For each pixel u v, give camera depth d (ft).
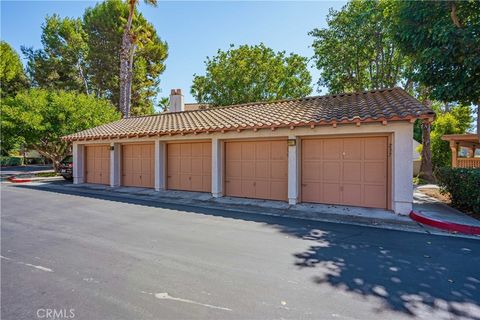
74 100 63.72
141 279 11.96
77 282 11.67
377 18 48.08
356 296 10.59
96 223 21.93
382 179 26.99
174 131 35.42
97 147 48.70
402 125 24.50
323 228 20.81
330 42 57.52
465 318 9.14
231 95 82.12
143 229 20.21
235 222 22.57
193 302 10.09
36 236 18.30
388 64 54.19
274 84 82.28
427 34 26.50
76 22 103.04
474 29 22.88
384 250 15.90
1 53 97.66
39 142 61.62
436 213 23.52
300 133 28.91
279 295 10.65
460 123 63.05
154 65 102.99
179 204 30.81
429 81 27.25
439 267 13.41
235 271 12.89
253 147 33.58
